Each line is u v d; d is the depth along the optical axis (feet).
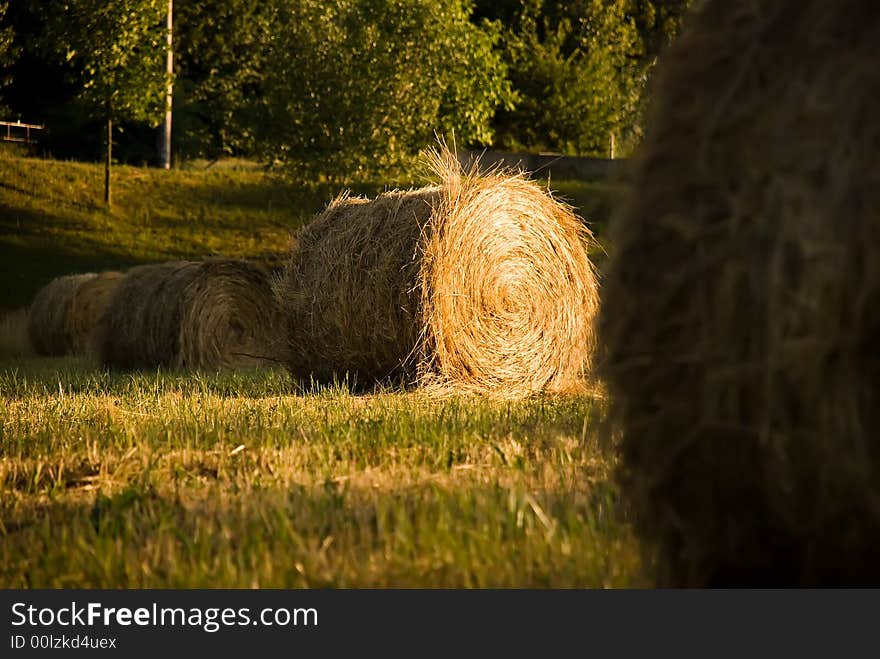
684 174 19.75
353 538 25.39
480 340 68.33
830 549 17.88
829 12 18.40
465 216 67.36
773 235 17.88
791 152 17.84
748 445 18.39
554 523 24.81
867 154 16.89
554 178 233.14
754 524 18.81
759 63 19.13
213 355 92.58
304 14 173.27
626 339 20.54
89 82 184.03
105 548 25.25
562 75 281.13
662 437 19.79
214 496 31.04
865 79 17.38
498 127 284.20
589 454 35.35
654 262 20.06
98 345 96.07
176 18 259.80
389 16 174.40
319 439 41.14
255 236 193.47
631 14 293.23
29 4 178.40
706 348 18.81
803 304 17.17
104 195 201.46
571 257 72.64
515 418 47.78
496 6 295.48
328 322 68.85
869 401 16.56
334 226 70.85
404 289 66.80
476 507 26.71
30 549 26.04
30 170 207.51
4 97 255.29
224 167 256.11
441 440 39.73
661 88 21.12
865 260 16.53
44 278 172.76
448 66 184.34
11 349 136.36
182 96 263.08
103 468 36.45
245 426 45.68
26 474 36.22
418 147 178.81
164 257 184.03
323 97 170.60
